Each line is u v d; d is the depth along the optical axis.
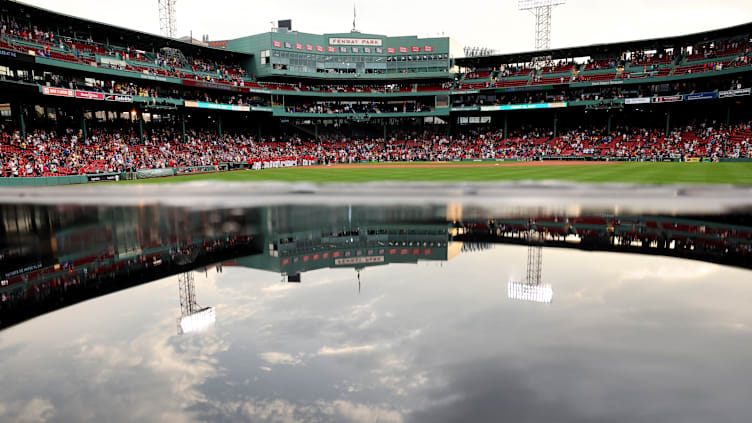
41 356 4.78
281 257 9.84
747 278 7.49
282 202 21.45
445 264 8.91
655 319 5.54
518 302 6.37
